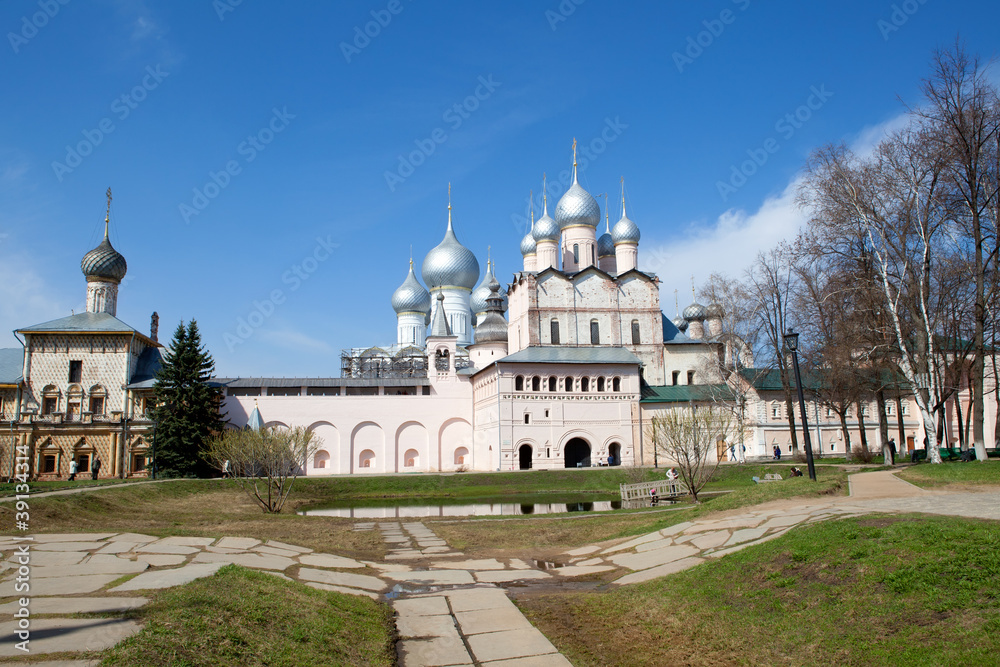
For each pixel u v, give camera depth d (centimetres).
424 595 1731
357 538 2700
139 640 1007
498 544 2567
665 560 1950
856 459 5556
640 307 8700
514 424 7631
